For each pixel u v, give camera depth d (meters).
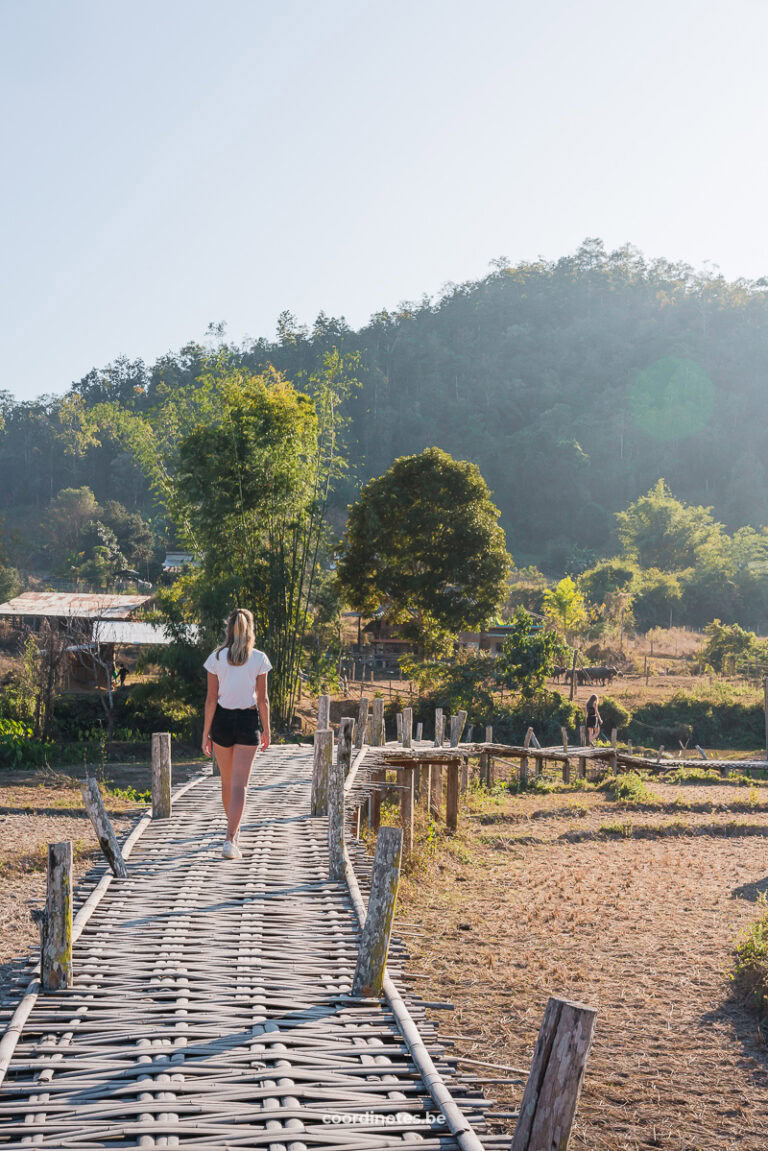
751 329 164.00
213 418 35.91
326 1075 3.92
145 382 153.38
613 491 136.00
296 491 30.48
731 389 152.88
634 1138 5.67
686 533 91.19
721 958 9.49
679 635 63.28
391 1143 3.45
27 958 5.13
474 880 13.33
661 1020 7.73
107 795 17.47
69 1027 4.27
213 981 4.87
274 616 30.00
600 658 50.94
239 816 7.17
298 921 5.89
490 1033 7.32
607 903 11.97
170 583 65.50
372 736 16.41
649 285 178.38
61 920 4.72
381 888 4.87
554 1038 3.03
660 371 154.00
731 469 140.25
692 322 166.62
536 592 66.44
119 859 6.66
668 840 17.53
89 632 31.80
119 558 84.38
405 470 37.62
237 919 5.86
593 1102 6.18
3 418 154.38
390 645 48.84
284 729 29.14
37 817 14.52
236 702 7.17
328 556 33.25
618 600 63.41
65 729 27.20
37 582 77.38
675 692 38.91
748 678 45.38
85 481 138.88
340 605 35.25
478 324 172.38
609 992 8.42
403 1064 4.09
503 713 32.81
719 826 18.48
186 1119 3.53
